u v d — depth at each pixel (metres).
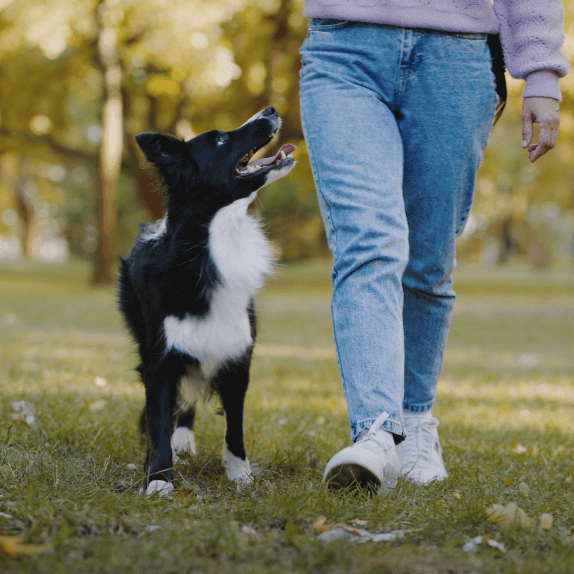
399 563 1.61
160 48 11.86
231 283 2.56
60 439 2.92
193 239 2.55
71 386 4.48
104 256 17.75
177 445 3.01
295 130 15.69
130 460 2.76
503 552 1.75
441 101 2.25
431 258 2.46
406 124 2.32
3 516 1.83
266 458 2.93
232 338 2.57
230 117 16.45
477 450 3.29
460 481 2.51
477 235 43.72
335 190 2.22
